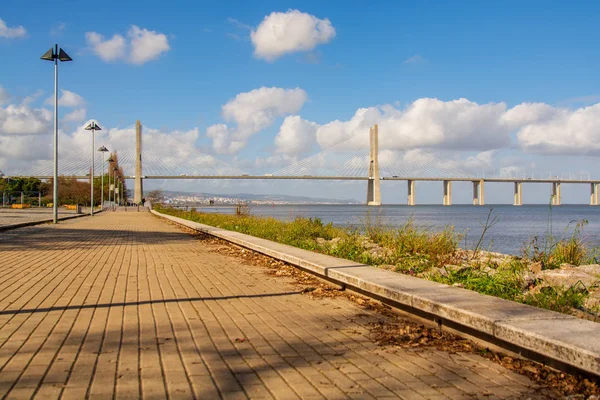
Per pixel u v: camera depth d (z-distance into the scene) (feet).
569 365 13.43
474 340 16.69
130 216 153.79
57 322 19.24
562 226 136.15
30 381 13.05
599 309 21.31
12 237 61.31
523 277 27.63
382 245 45.60
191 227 80.69
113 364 14.43
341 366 14.37
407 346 16.30
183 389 12.59
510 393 12.47
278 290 26.43
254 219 87.10
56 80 96.58
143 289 26.50
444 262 36.63
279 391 12.50
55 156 98.43
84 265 36.04
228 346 16.24
